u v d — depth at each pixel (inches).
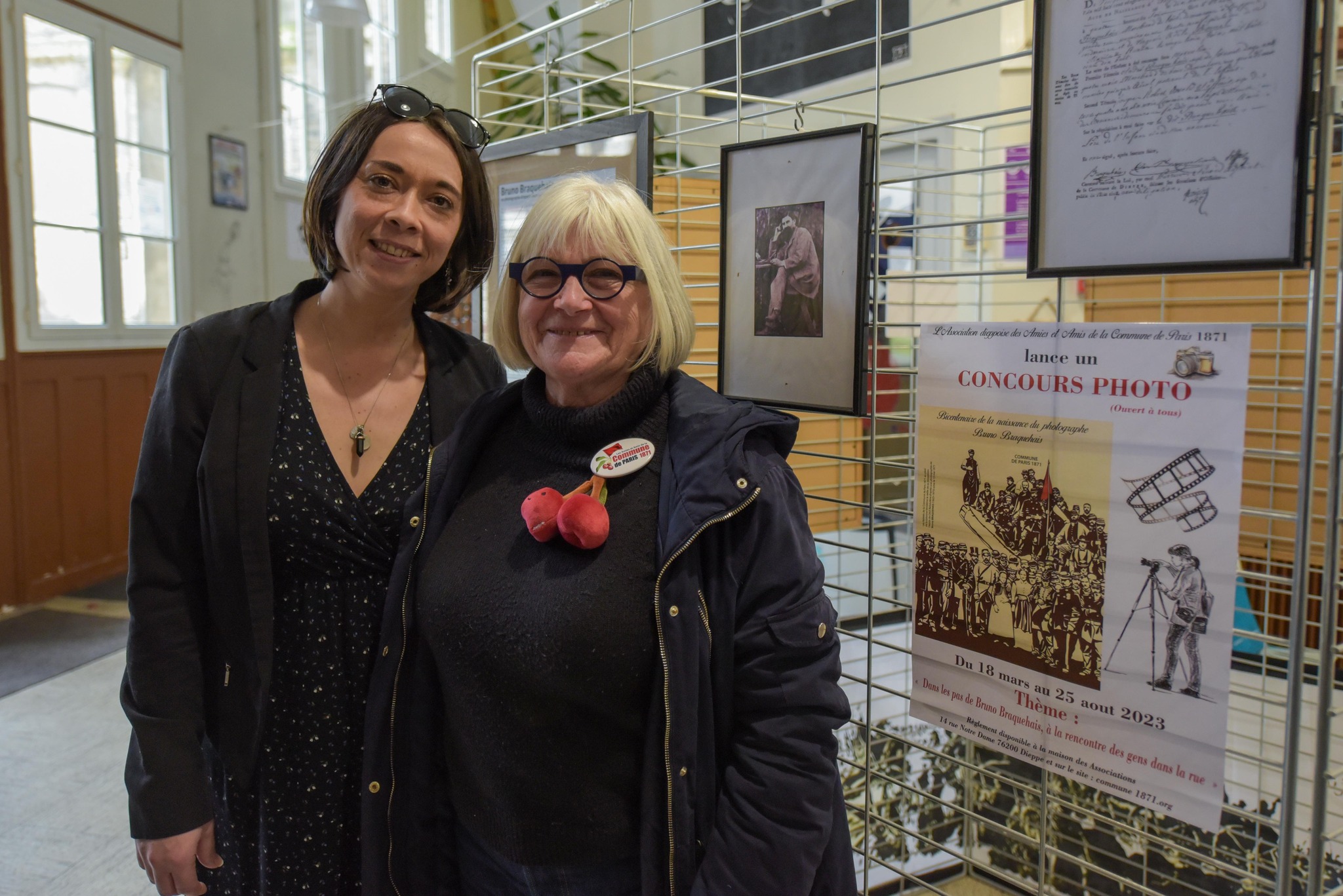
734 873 33.0
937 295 130.6
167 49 166.2
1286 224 31.0
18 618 139.2
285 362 44.8
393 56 179.0
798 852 32.7
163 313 174.7
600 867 37.2
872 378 45.9
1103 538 37.9
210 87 177.3
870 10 94.1
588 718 36.1
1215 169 32.6
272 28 191.5
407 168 42.2
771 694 33.8
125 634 132.5
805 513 36.4
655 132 59.5
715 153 130.6
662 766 34.5
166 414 42.1
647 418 38.4
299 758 43.4
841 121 129.0
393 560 44.4
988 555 42.5
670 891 34.4
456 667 38.4
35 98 143.5
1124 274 35.4
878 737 81.7
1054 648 40.1
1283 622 85.9
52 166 147.8
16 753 95.0
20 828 80.4
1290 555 85.4
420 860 42.7
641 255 36.8
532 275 38.0
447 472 42.8
